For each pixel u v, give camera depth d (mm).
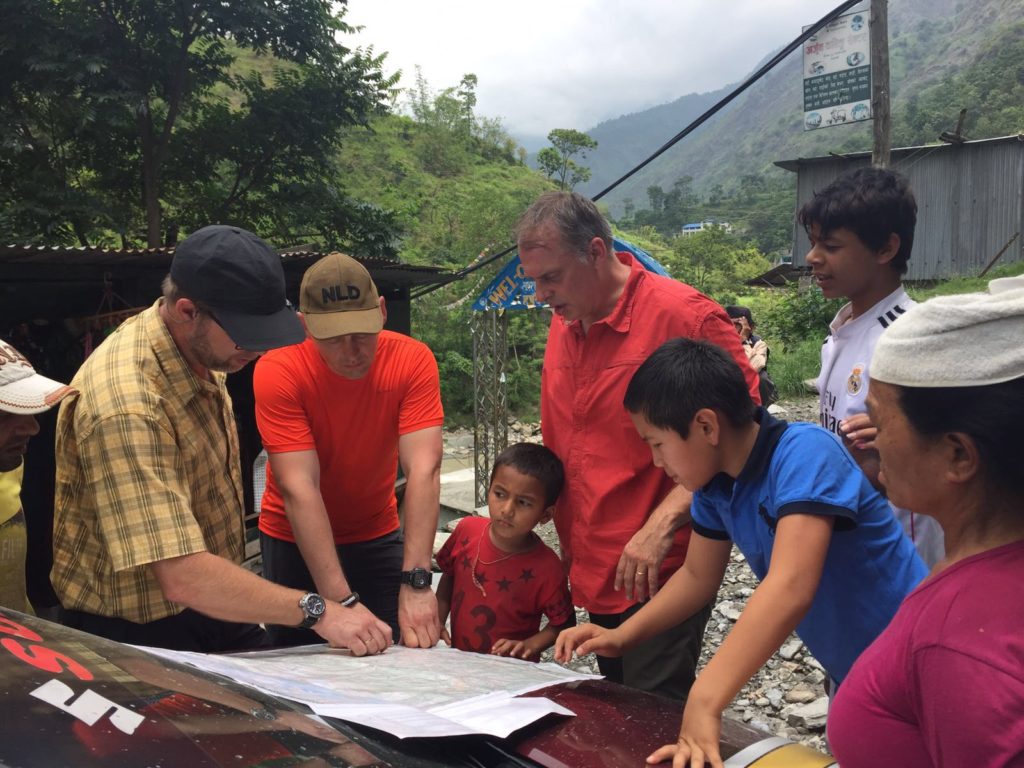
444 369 20734
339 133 15031
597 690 1579
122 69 11938
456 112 56438
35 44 11172
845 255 2193
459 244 29234
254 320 1901
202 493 2164
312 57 13727
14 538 2156
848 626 1638
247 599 1882
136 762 890
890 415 980
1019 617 860
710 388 1549
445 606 2834
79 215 11906
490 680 1627
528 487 2445
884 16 10398
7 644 1115
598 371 2383
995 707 821
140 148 13383
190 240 1904
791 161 21609
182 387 2014
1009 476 911
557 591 2607
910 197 2168
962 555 970
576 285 2285
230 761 958
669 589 1825
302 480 2439
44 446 4160
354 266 2355
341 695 1402
